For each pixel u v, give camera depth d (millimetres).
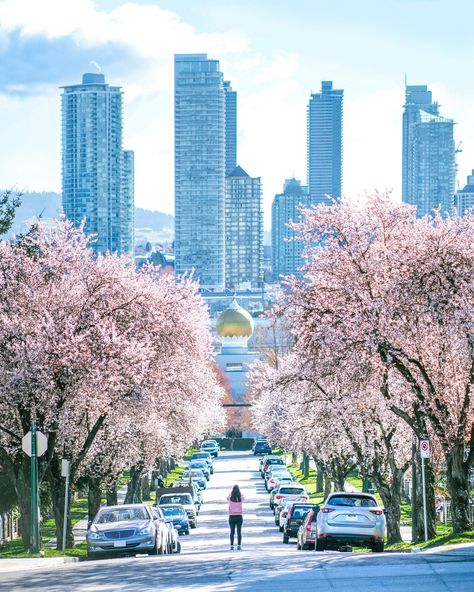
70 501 65250
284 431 105500
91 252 66125
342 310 53688
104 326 60438
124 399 63250
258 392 159500
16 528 85625
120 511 50562
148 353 62625
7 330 59188
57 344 59375
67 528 65250
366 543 47688
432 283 50875
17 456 63312
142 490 129125
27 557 50031
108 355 60062
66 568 40469
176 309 68438
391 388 59562
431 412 53281
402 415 56562
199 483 142500
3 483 76750
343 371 55812
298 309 54844
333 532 47625
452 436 53250
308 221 56312
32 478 52406
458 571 33031
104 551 48125
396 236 55281
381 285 52750
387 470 77750
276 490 112625
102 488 86438
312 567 36062
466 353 50812
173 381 70312
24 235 66000
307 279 56750
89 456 72312
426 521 56219
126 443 76062
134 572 36812
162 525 52031
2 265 62344
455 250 51250
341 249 54844
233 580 33062
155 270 74250
